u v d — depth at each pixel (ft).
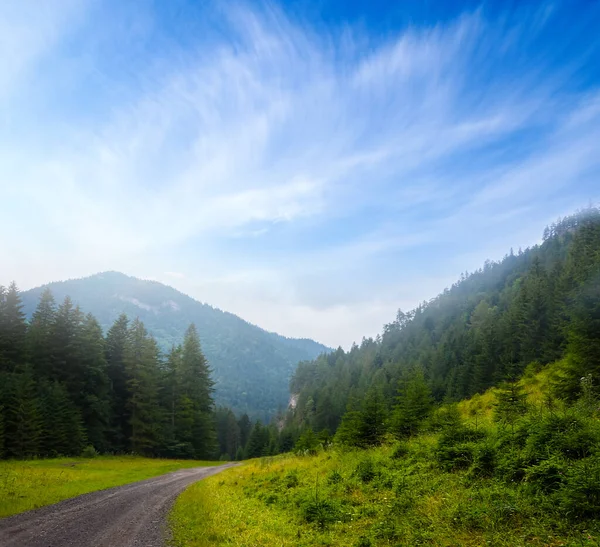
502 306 371.76
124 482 85.05
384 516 33.68
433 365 328.70
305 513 39.60
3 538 34.86
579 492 24.84
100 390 178.91
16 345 165.99
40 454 137.18
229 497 58.65
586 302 75.87
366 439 77.10
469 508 29.45
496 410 65.57
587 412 43.27
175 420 208.44
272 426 418.51
